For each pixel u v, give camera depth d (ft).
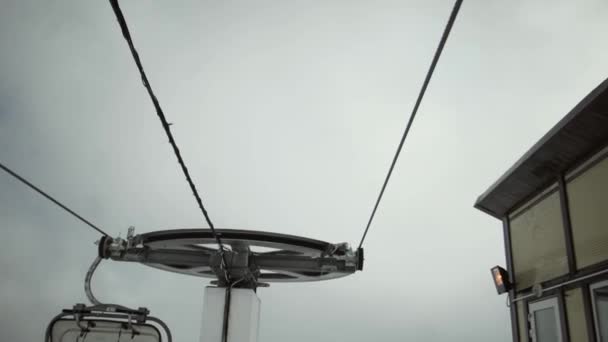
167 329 24.63
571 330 22.25
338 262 31.86
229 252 30.76
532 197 26.71
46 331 23.97
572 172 22.72
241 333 29.58
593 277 20.62
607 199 20.13
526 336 26.63
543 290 24.70
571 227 22.56
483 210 31.22
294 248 30.35
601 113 19.43
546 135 22.45
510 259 29.01
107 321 24.23
